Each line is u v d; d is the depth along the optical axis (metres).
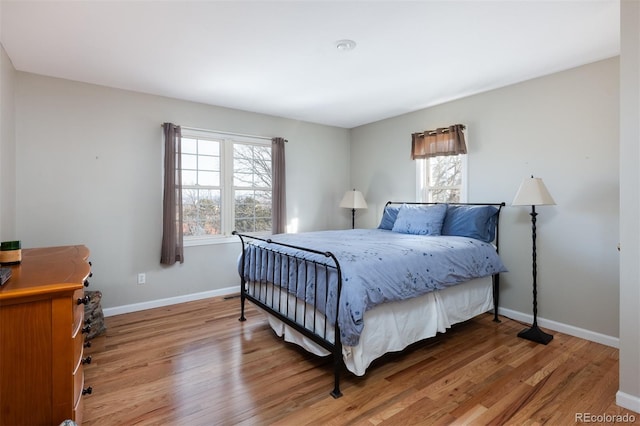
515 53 2.57
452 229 3.35
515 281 3.24
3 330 1.17
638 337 1.80
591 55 2.61
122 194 3.41
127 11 1.99
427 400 1.92
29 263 1.70
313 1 1.89
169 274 3.70
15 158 2.87
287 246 2.58
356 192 4.73
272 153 4.39
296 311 2.49
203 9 1.97
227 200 4.13
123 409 1.82
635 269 1.80
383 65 2.80
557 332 2.93
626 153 1.81
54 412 1.25
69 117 3.13
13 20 2.09
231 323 3.16
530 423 1.72
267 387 2.05
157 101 3.60
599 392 2.00
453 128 3.63
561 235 2.92
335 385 1.96
